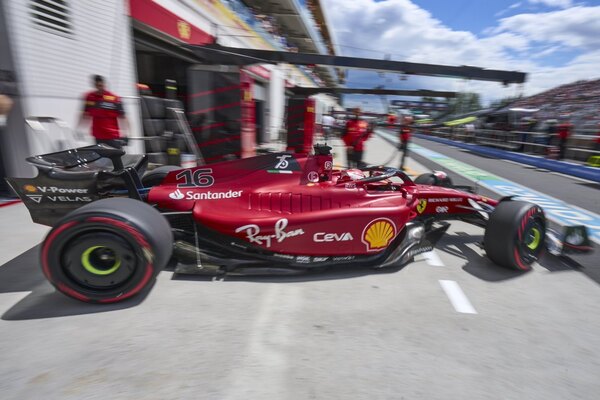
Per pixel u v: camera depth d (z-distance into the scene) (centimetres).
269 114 1606
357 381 169
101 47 606
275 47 1934
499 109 2044
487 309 242
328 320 221
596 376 179
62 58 521
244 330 207
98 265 221
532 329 220
